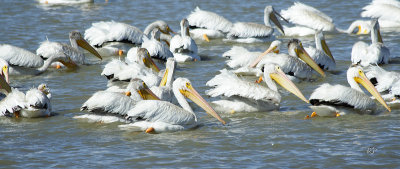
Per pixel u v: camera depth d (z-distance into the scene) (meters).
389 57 20.64
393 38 25.14
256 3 33.81
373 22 22.22
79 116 13.55
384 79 15.45
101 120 13.41
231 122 13.66
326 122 13.48
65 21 28.84
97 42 22.67
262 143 11.98
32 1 35.09
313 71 19.16
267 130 12.91
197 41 25.73
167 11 31.64
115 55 22.72
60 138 12.44
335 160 10.86
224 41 25.78
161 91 14.64
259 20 29.25
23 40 24.30
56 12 31.38
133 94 13.95
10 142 12.14
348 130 12.78
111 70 17.52
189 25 26.11
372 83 16.03
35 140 12.30
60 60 19.80
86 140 12.29
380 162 10.71
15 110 13.55
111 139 12.34
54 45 20.52
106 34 22.72
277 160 10.93
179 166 10.67
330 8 32.50
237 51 19.81
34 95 13.68
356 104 13.79
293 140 12.14
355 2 33.88
